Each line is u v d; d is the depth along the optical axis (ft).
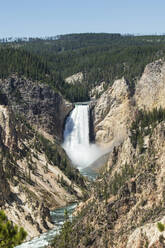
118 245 269.23
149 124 411.34
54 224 384.06
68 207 442.09
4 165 428.15
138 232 252.83
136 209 290.15
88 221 312.91
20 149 494.59
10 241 136.05
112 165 413.39
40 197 431.02
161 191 292.40
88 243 290.56
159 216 265.54
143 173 311.47
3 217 140.87
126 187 306.55
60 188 473.26
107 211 301.84
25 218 370.73
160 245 232.12
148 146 352.28
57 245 314.35
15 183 414.62
